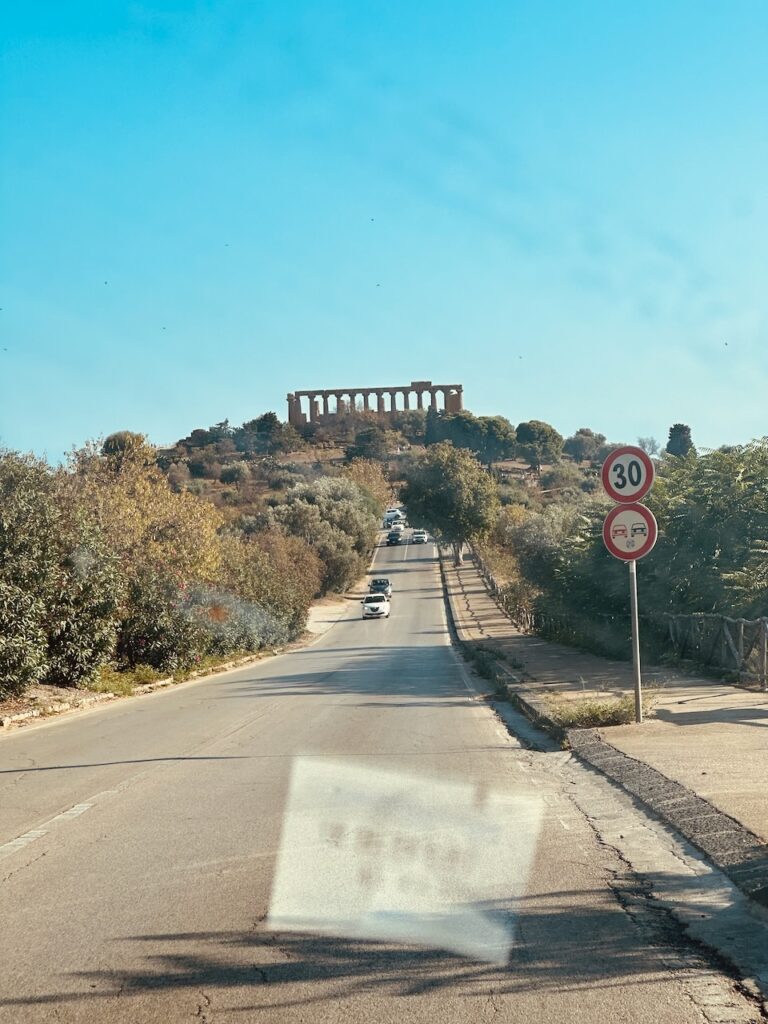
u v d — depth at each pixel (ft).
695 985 14.83
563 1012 14.01
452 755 37.37
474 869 21.31
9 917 19.10
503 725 47.32
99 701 71.77
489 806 27.68
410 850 22.98
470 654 103.55
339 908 18.88
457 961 16.06
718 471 67.77
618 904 18.72
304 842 23.99
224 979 15.52
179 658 98.17
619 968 15.60
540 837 24.00
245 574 142.10
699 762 30.58
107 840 25.11
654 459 82.53
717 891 19.30
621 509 40.63
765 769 28.81
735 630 56.85
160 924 18.29
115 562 77.66
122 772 36.32
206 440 578.66
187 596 105.09
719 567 64.34
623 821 25.48
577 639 99.14
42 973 16.05
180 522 117.29
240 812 27.89
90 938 17.67
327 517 311.47
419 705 58.23
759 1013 13.79
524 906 18.76
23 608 60.85
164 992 15.07
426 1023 13.76
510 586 182.19
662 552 69.36
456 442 576.61
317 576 247.91
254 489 426.92
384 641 158.20
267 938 17.31
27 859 23.52
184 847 24.00
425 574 315.37
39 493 67.97
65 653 71.10
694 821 23.68
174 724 53.21
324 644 164.35
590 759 34.24
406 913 18.49
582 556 86.48
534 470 519.19
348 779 32.65
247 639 138.10
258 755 39.19
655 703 45.16
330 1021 13.89
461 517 312.09
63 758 41.19
